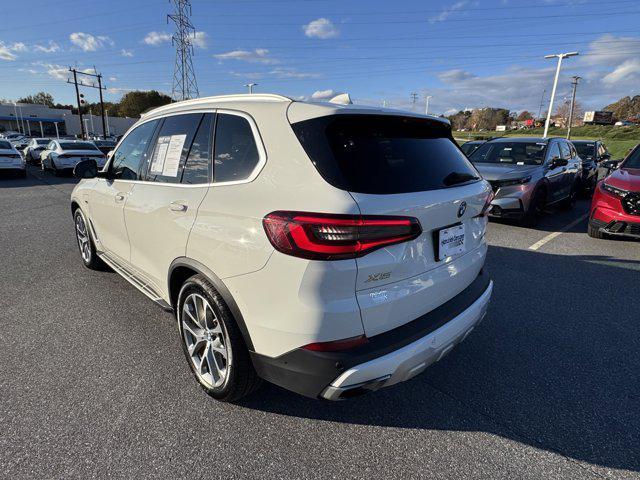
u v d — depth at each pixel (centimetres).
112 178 361
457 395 265
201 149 255
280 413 244
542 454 217
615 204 614
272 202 197
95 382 269
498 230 736
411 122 248
